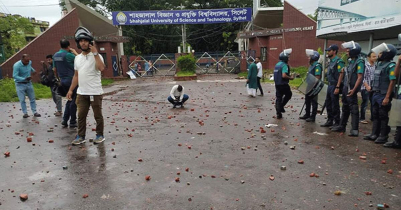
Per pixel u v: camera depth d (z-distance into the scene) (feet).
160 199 10.73
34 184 12.18
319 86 22.20
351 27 31.50
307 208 9.93
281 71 23.47
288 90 23.91
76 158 15.26
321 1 39.14
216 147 16.84
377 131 17.54
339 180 12.07
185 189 11.50
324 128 20.90
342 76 19.40
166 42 145.59
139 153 15.92
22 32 113.29
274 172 13.03
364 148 16.14
